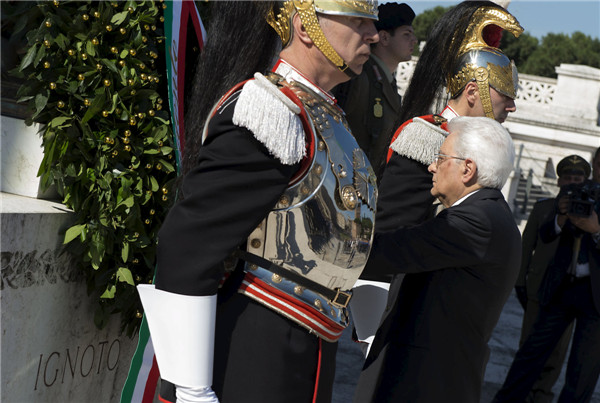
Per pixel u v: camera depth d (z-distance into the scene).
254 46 2.02
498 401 5.16
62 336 2.74
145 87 2.86
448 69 3.07
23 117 2.72
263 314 1.89
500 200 2.55
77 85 2.62
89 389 3.01
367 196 1.98
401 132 2.76
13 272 2.39
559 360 5.20
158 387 3.29
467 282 2.48
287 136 1.75
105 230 2.69
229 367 1.89
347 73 1.96
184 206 1.77
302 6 1.88
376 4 1.93
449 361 2.51
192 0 2.91
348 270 1.96
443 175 2.58
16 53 2.97
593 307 4.77
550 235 5.37
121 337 3.16
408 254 2.44
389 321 2.66
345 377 5.49
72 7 2.65
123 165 2.81
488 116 3.03
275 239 1.85
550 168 18.98
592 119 18.73
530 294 5.54
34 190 2.73
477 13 3.05
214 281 1.78
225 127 1.79
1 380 2.41
